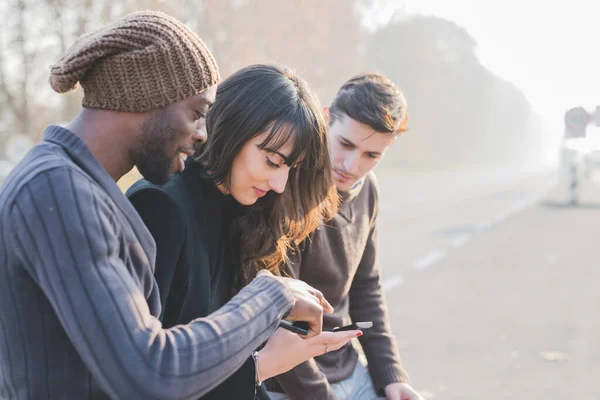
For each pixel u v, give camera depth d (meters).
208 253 1.57
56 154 1.14
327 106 2.21
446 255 9.26
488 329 5.32
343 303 2.23
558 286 6.94
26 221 1.08
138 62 1.17
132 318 1.07
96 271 1.07
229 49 24.77
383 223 13.68
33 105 23.17
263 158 1.53
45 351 1.14
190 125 1.24
